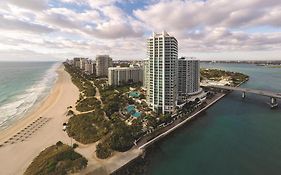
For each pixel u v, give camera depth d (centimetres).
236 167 7944
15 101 18350
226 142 10219
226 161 8400
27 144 9250
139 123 11200
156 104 14338
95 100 16512
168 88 13838
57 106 15938
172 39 13425
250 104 17938
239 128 12169
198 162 8312
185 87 17575
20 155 8294
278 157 8675
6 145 9169
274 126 12444
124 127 9781
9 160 7931
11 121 12925
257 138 10681
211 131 11662
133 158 7962
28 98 19562
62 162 7100
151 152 9038
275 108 16538
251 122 13225
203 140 10438
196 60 18425
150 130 10438
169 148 9544
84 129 10438
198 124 12838
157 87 14125
